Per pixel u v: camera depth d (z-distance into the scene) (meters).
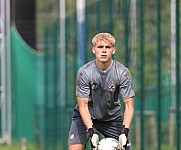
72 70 41.19
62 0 61.25
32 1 54.47
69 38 41.22
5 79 53.19
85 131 22.66
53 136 44.44
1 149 50.88
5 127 52.66
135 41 34.59
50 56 45.53
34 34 54.31
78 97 21.97
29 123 50.94
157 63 31.56
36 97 49.88
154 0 34.62
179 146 30.36
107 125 22.88
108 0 35.47
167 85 36.22
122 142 20.56
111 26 33.81
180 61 31.98
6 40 53.22
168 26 35.16
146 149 37.31
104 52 21.03
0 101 52.88
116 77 21.81
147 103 36.94
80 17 40.34
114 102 22.31
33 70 50.44
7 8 54.25
